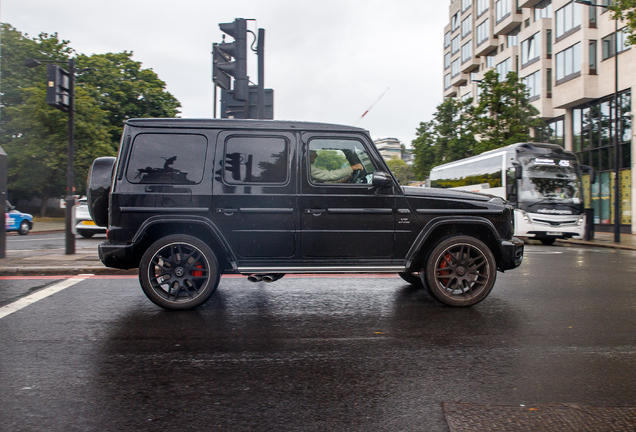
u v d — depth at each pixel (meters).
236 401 2.87
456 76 54.22
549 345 4.00
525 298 5.96
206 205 5.12
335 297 5.99
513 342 4.08
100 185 5.61
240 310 5.26
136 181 5.11
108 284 6.73
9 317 4.88
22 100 37.25
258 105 8.67
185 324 4.65
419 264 5.54
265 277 5.31
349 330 4.46
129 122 5.20
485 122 26.56
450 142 35.06
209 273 5.16
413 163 38.31
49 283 6.81
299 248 5.23
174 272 5.20
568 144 28.56
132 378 3.24
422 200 5.36
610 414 2.67
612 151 24.59
